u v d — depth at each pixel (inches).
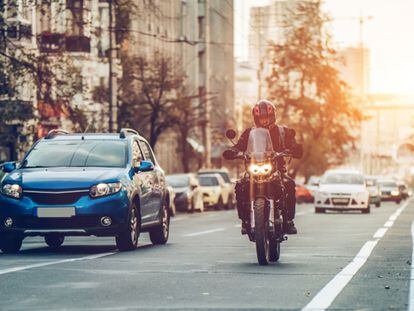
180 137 3641.7
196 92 4670.3
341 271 783.1
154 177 1136.2
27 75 2012.8
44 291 641.6
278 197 853.8
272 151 853.8
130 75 3061.0
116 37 2479.1
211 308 565.3
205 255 954.7
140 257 927.7
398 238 1268.5
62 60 1998.0
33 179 1003.3
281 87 4264.3
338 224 1766.7
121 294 628.7
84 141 1087.6
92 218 994.1
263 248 831.1
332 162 4918.8
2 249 1021.8
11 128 2007.9
